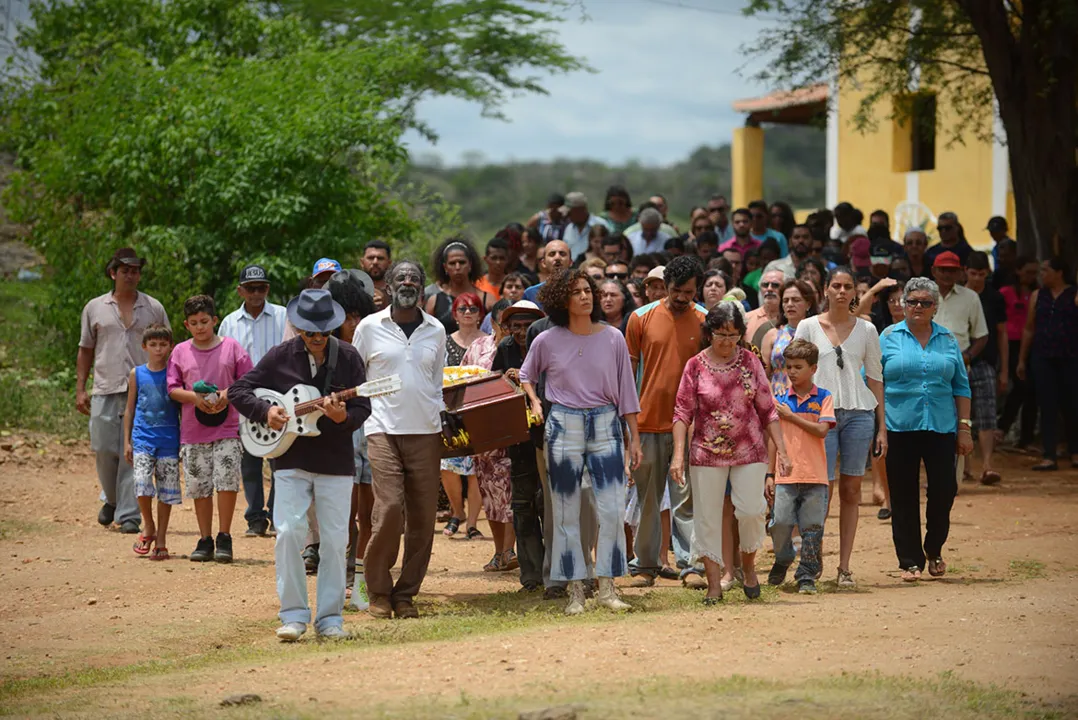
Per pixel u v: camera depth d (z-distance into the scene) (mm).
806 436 16828
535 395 16203
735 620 14219
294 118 34219
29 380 33250
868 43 35656
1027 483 27297
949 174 46594
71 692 12406
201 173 34250
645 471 17641
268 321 21984
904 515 18172
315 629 14617
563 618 15133
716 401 15906
